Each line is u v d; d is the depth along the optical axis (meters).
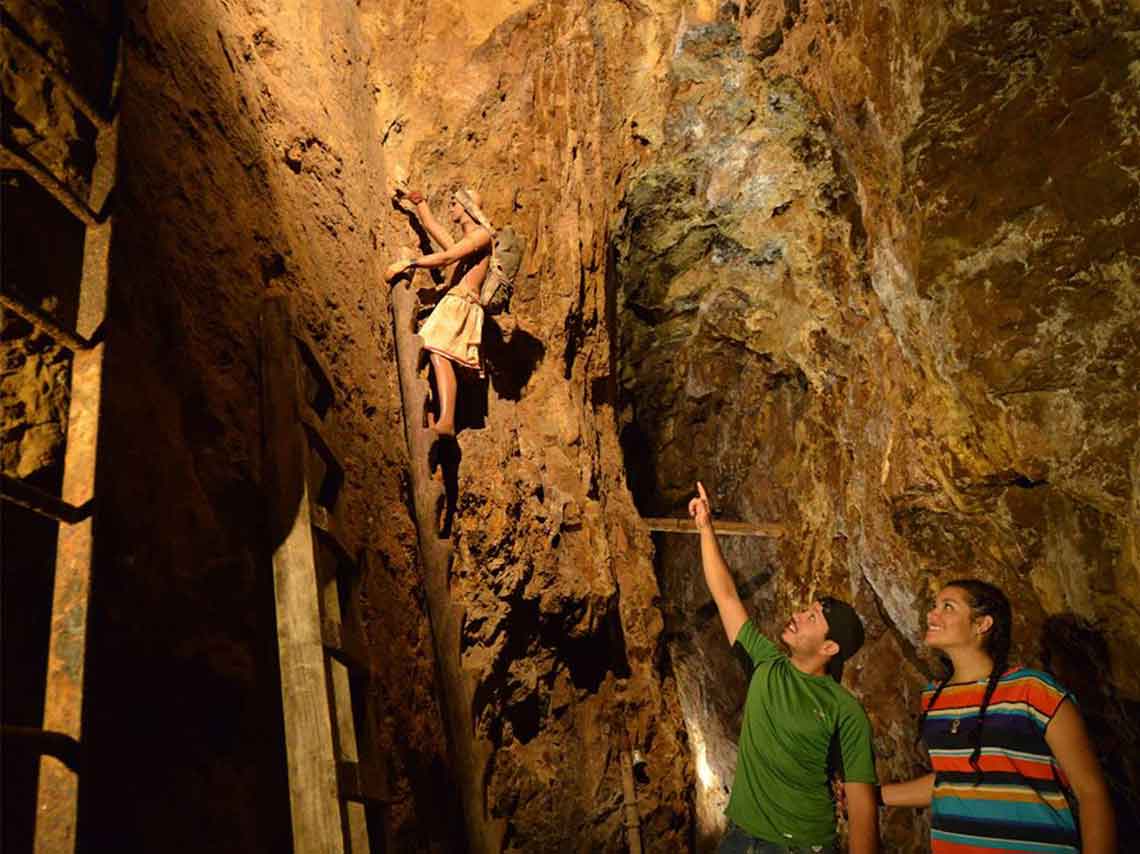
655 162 9.75
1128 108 4.83
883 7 6.14
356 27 5.99
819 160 8.56
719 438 12.28
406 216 5.86
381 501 4.24
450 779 4.38
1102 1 4.83
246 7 4.22
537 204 6.56
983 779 2.60
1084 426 5.28
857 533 8.90
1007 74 5.36
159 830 2.06
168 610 2.27
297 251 3.87
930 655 8.20
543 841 5.25
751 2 7.91
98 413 1.90
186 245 2.84
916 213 5.90
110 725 1.99
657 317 12.02
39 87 2.11
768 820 2.70
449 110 6.36
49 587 1.89
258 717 2.55
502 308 6.17
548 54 6.85
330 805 2.39
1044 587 6.02
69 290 2.12
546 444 6.16
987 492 6.19
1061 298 5.22
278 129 4.10
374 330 4.77
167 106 2.95
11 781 1.70
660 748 6.39
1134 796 5.63
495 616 5.24
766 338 11.10
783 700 2.79
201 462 2.59
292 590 2.64
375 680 3.54
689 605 12.84
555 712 5.73
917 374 6.74
